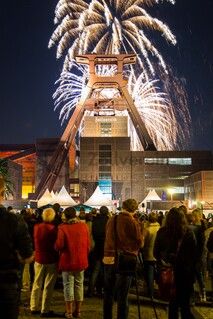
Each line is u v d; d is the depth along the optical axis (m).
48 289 11.06
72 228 10.77
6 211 5.15
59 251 10.87
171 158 103.31
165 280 8.38
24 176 131.75
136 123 101.00
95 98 102.00
